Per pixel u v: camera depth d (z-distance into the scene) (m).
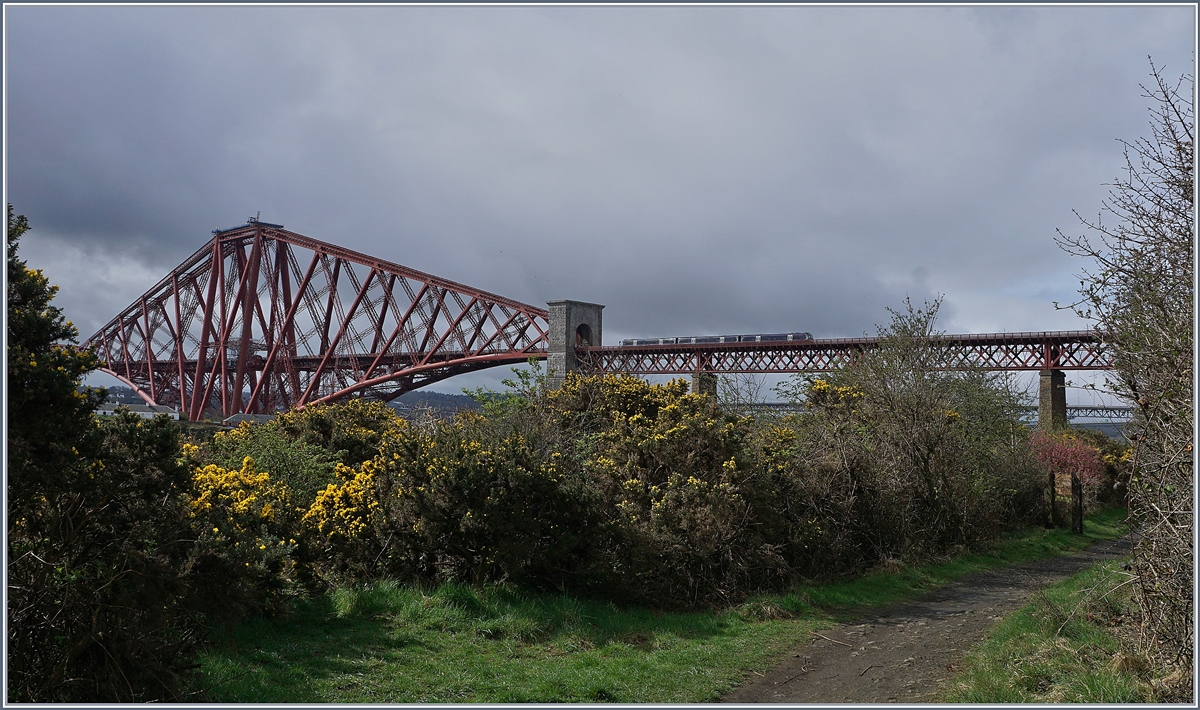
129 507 6.93
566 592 12.08
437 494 11.52
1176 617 7.34
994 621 12.09
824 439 18.14
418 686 8.18
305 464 15.34
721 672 9.34
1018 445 26.41
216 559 7.51
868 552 16.88
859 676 9.25
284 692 7.57
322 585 11.57
